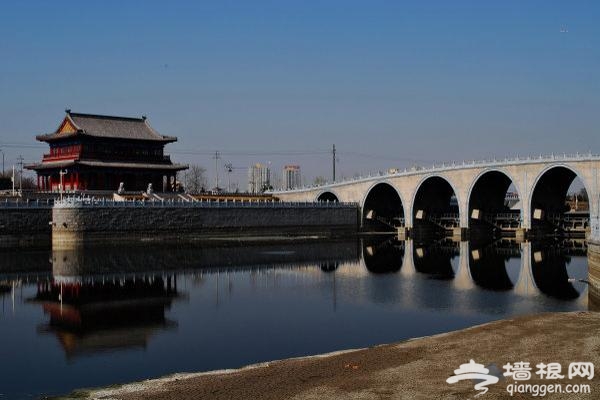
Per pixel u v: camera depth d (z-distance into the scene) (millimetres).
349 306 66000
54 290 75938
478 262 104938
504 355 39250
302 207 157750
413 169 164375
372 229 173500
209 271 93875
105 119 180125
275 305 66750
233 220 145375
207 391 36188
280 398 33906
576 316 50406
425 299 69812
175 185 190625
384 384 35094
